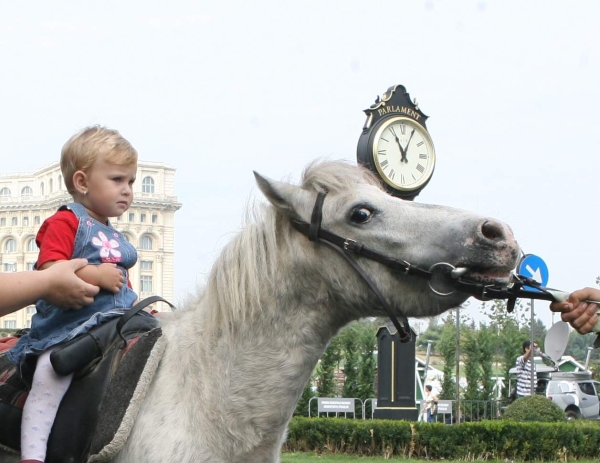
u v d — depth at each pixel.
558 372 20.25
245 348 2.61
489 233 2.48
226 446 2.56
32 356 2.72
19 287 2.56
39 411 2.63
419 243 2.55
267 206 2.75
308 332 2.65
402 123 9.95
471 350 19.02
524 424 11.02
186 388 2.60
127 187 2.99
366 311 2.67
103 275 2.73
